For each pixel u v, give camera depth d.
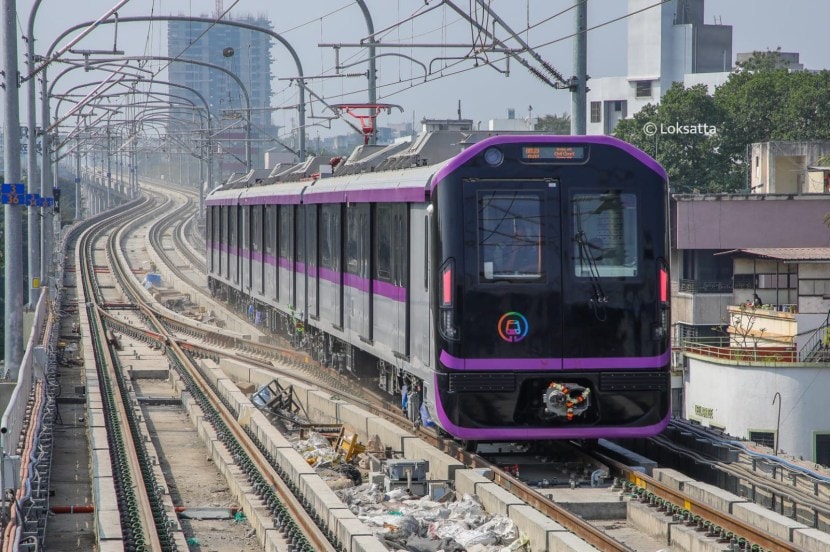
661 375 20.59
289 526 16.70
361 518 17.08
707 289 60.31
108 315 56.22
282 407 30.11
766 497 18.17
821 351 49.94
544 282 20.30
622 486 18.62
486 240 20.23
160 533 16.69
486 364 20.19
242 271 51.22
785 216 60.31
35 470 19.05
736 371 49.94
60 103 72.56
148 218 149.88
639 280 20.53
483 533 16.09
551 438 20.48
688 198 60.50
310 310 35.47
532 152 20.38
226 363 40.09
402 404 25.36
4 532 14.98
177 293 73.38
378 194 25.92
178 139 106.75
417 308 22.34
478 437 20.28
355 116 40.16
